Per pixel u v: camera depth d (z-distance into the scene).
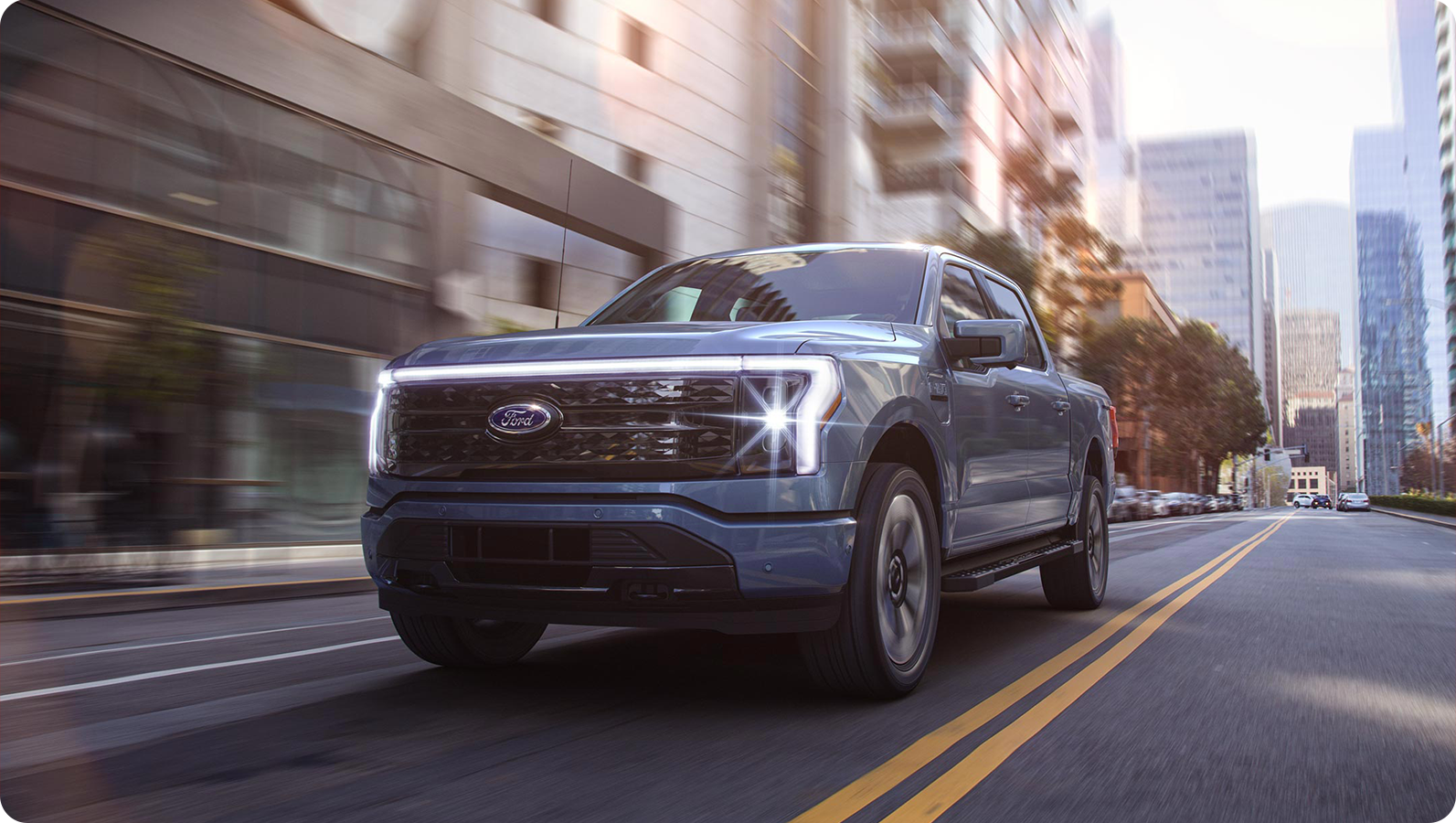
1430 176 180.75
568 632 5.42
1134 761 3.15
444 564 3.50
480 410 3.51
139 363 10.14
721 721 3.50
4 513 9.75
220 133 11.88
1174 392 59.44
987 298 5.49
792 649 4.86
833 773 2.93
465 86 15.84
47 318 10.11
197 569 10.34
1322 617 6.67
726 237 22.62
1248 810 2.72
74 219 10.45
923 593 4.02
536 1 17.62
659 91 20.48
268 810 2.57
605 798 2.68
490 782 2.81
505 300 15.95
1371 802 2.82
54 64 10.34
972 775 2.94
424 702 3.77
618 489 3.31
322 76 12.98
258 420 12.18
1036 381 5.70
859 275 4.77
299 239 12.77
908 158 33.56
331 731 3.36
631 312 5.01
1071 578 6.52
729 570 3.26
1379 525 34.28
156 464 11.09
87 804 2.62
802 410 3.38
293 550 12.53
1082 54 60.94
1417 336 179.25
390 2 14.60
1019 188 41.03
